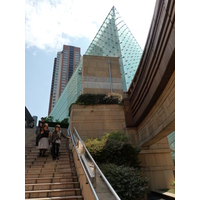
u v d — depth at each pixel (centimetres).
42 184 462
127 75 1989
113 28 2544
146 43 720
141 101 917
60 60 11075
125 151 725
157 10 555
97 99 1193
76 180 513
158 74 633
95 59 1542
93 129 1095
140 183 528
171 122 619
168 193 809
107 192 349
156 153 1076
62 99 6769
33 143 933
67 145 914
